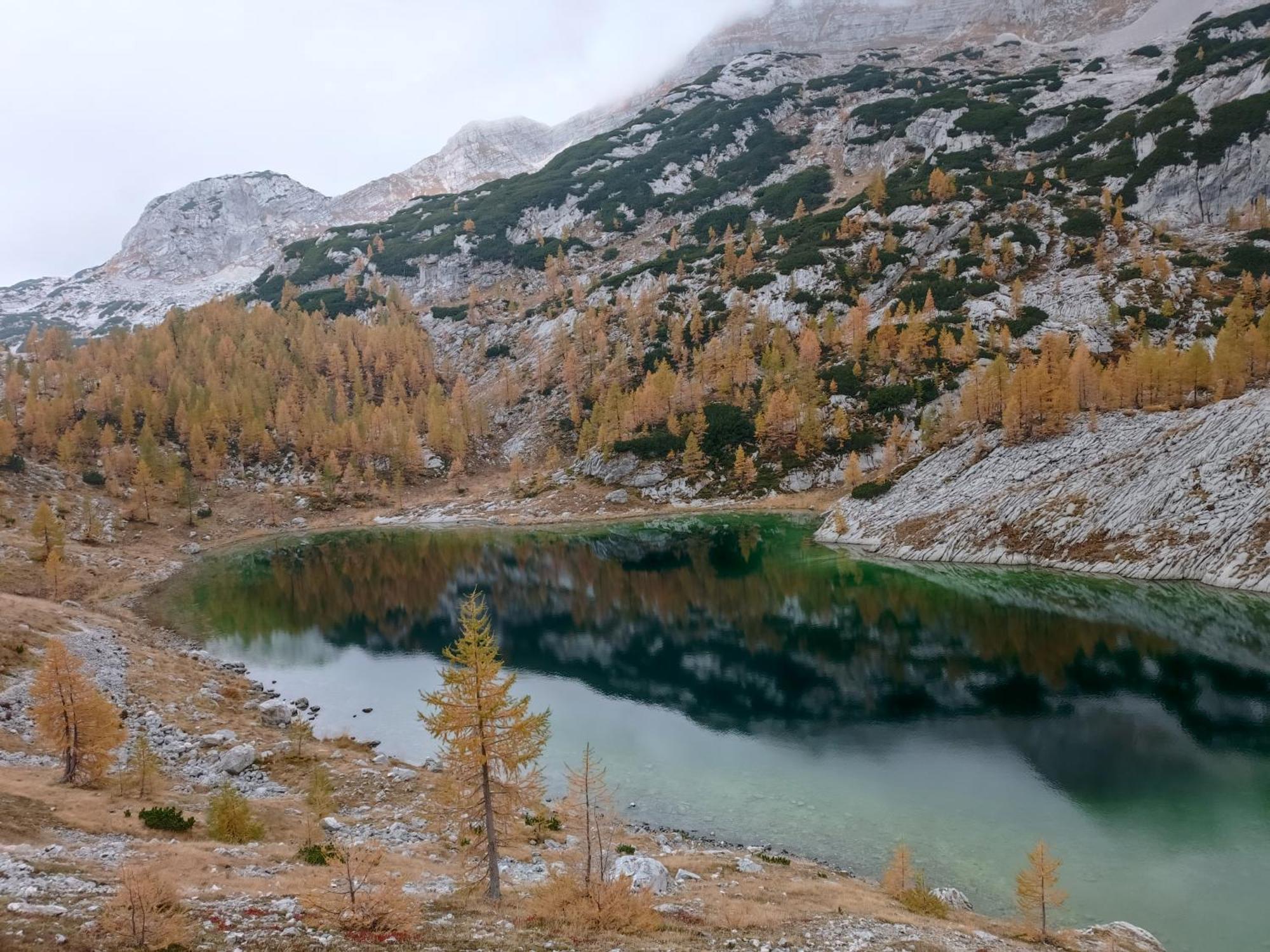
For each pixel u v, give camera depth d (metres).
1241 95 185.50
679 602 89.00
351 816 34.28
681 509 141.75
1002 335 141.25
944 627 71.94
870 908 25.14
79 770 31.62
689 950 18.38
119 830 25.20
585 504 149.00
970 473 109.69
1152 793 39.53
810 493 138.62
